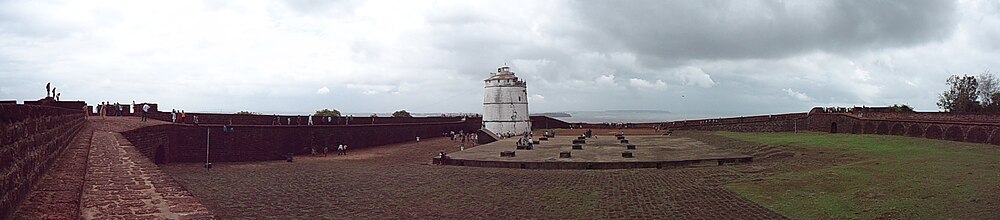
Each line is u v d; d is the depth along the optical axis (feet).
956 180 64.69
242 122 151.84
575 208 66.80
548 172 103.81
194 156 124.98
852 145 121.49
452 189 83.41
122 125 99.35
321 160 138.92
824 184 69.87
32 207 28.71
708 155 122.62
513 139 205.36
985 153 94.12
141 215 27.66
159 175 38.88
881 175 72.28
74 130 65.72
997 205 51.21
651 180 88.89
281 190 83.35
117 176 37.78
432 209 67.77
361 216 63.87
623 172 101.96
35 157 33.58
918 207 52.75
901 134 159.02
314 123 176.45
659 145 161.27
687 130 254.06
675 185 81.87
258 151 138.82
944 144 114.21
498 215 63.77
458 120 324.19
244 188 85.46
